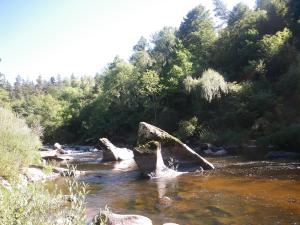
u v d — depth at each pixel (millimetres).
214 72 41281
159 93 50375
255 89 37281
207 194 10695
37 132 22578
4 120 14188
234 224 7441
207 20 76688
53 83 177375
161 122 47062
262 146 27047
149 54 84188
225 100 39688
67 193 11375
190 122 39156
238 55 50062
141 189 12445
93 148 45938
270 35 46969
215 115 38688
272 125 30250
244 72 43906
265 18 53312
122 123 60406
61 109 82375
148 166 15531
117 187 13172
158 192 11625
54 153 29281
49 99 88750
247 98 36406
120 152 26078
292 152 21094
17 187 4738
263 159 19578
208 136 34344
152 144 15766
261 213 8164
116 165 22031
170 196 10820
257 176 13398
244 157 21469
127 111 60719
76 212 4180
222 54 52875
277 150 24078
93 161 25656
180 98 47125
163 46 78250
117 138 59500
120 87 64812
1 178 11453
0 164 11586
